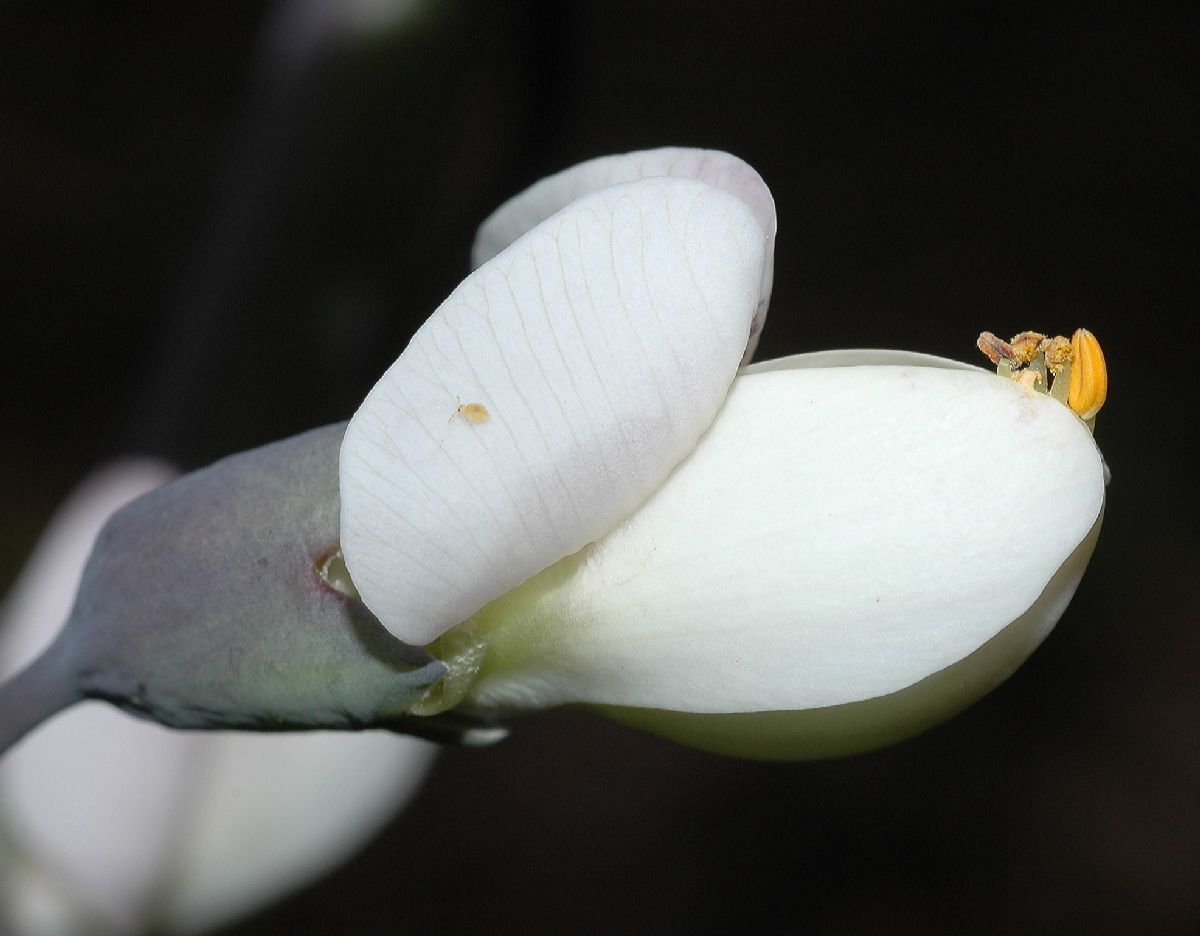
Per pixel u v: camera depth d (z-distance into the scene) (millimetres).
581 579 93
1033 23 380
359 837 135
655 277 90
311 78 137
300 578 96
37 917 128
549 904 251
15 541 272
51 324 303
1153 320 342
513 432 89
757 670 92
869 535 91
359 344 151
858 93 370
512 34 139
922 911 261
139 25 339
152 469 148
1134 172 360
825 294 338
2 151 320
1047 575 91
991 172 360
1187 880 265
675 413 91
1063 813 275
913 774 278
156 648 97
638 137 358
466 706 97
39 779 129
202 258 150
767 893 260
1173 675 294
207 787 130
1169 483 319
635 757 272
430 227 147
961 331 334
